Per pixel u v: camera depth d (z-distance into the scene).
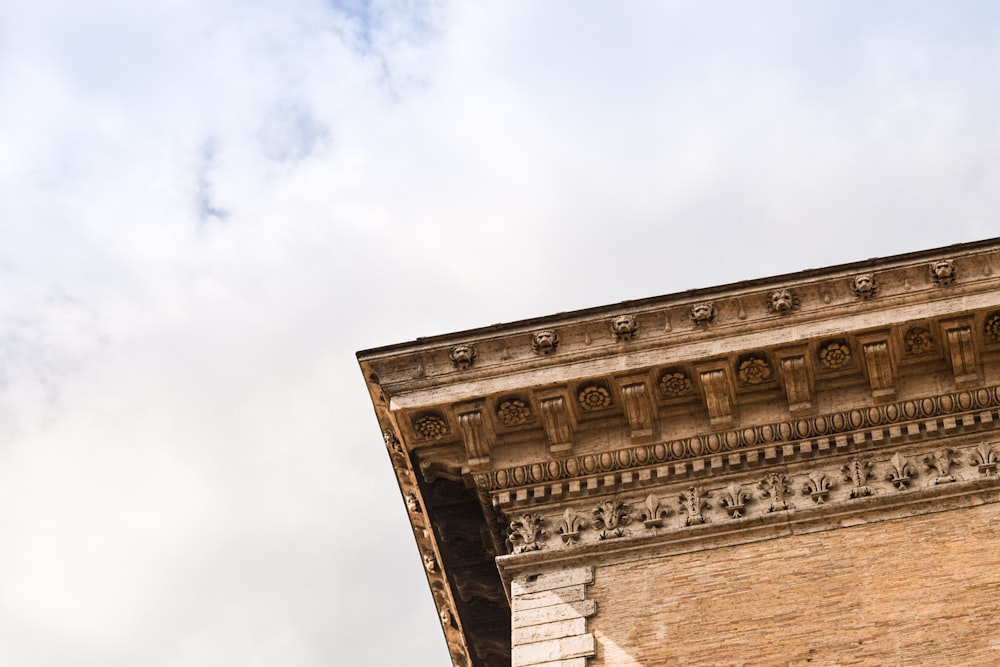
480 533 35.69
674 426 34.19
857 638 30.58
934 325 33.38
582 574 32.66
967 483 32.09
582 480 34.06
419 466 35.00
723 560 32.25
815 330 33.62
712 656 30.91
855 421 33.38
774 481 33.16
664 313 34.44
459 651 38.06
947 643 30.16
